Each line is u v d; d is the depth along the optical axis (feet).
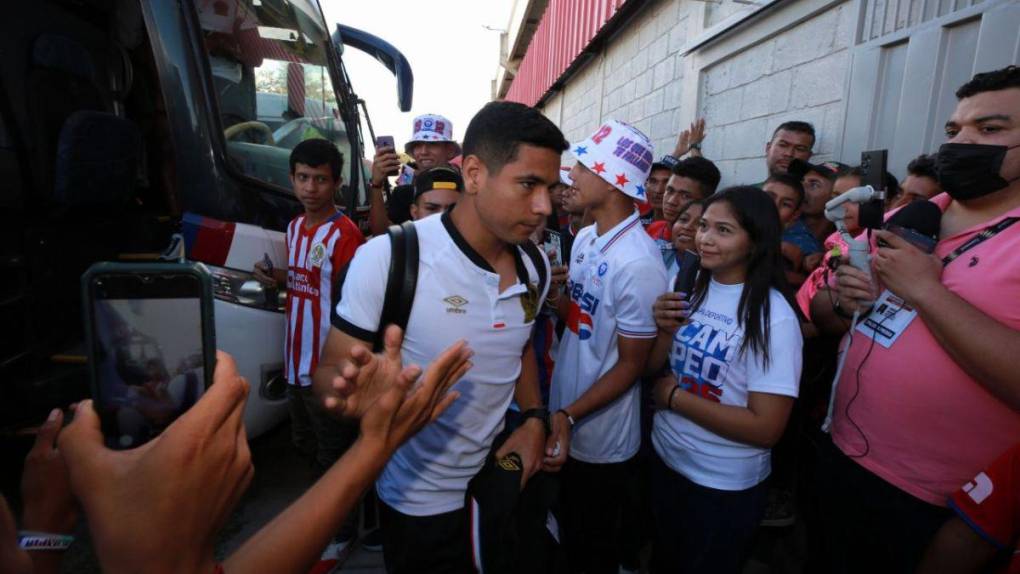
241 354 7.82
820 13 9.86
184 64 7.63
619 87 22.89
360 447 2.27
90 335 1.90
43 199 7.48
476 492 4.15
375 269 3.87
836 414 5.21
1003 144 4.02
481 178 3.74
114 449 1.92
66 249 8.08
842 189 7.48
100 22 8.80
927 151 7.59
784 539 7.91
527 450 4.32
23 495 2.05
